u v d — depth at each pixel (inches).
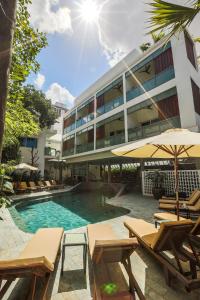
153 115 562.6
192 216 224.7
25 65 169.2
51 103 883.4
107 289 88.3
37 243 107.9
